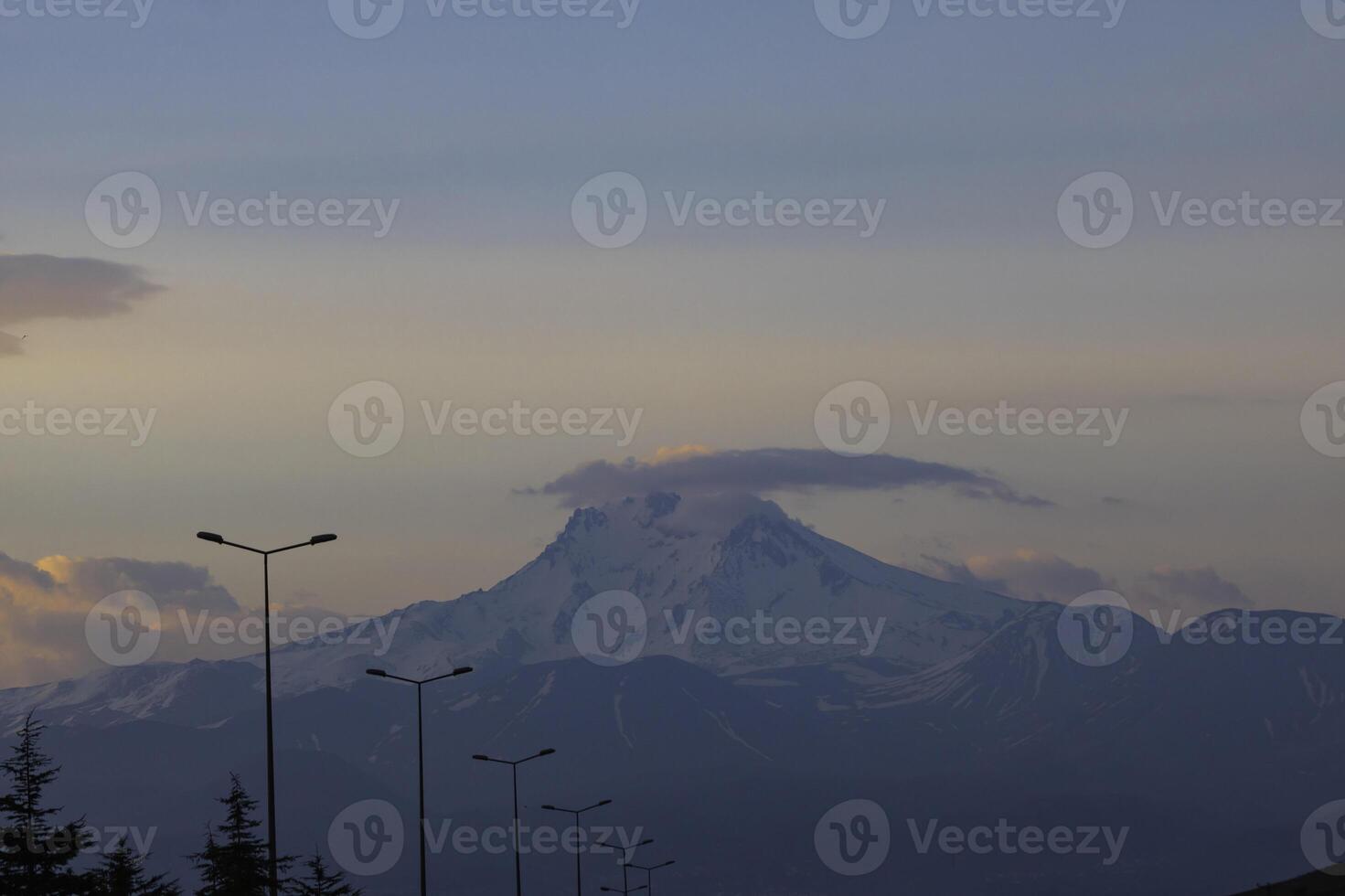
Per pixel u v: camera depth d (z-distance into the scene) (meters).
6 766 87.88
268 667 79.38
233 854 105.06
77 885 89.12
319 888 108.06
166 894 102.25
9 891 85.88
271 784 77.19
